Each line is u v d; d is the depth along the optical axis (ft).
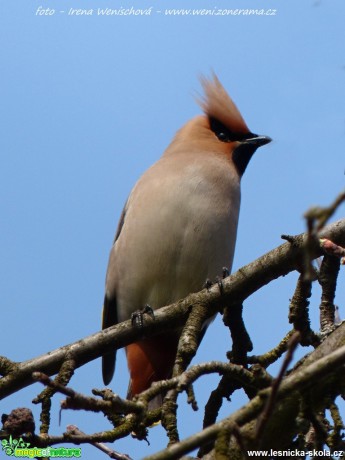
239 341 28.53
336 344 23.56
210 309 29.32
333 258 26.50
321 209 14.60
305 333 26.89
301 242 28.17
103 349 29.35
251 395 24.11
